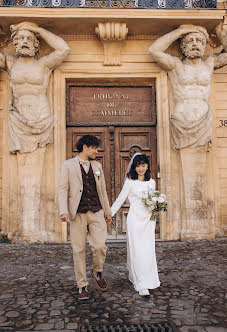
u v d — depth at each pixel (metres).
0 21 6.26
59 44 6.28
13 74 6.29
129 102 7.10
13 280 3.85
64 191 3.20
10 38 6.72
